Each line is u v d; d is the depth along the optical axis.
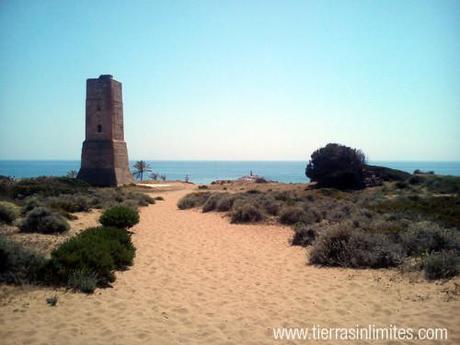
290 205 22.28
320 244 11.60
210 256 12.50
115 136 55.66
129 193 36.72
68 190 30.72
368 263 10.46
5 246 8.63
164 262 11.60
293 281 9.45
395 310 7.12
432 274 8.88
